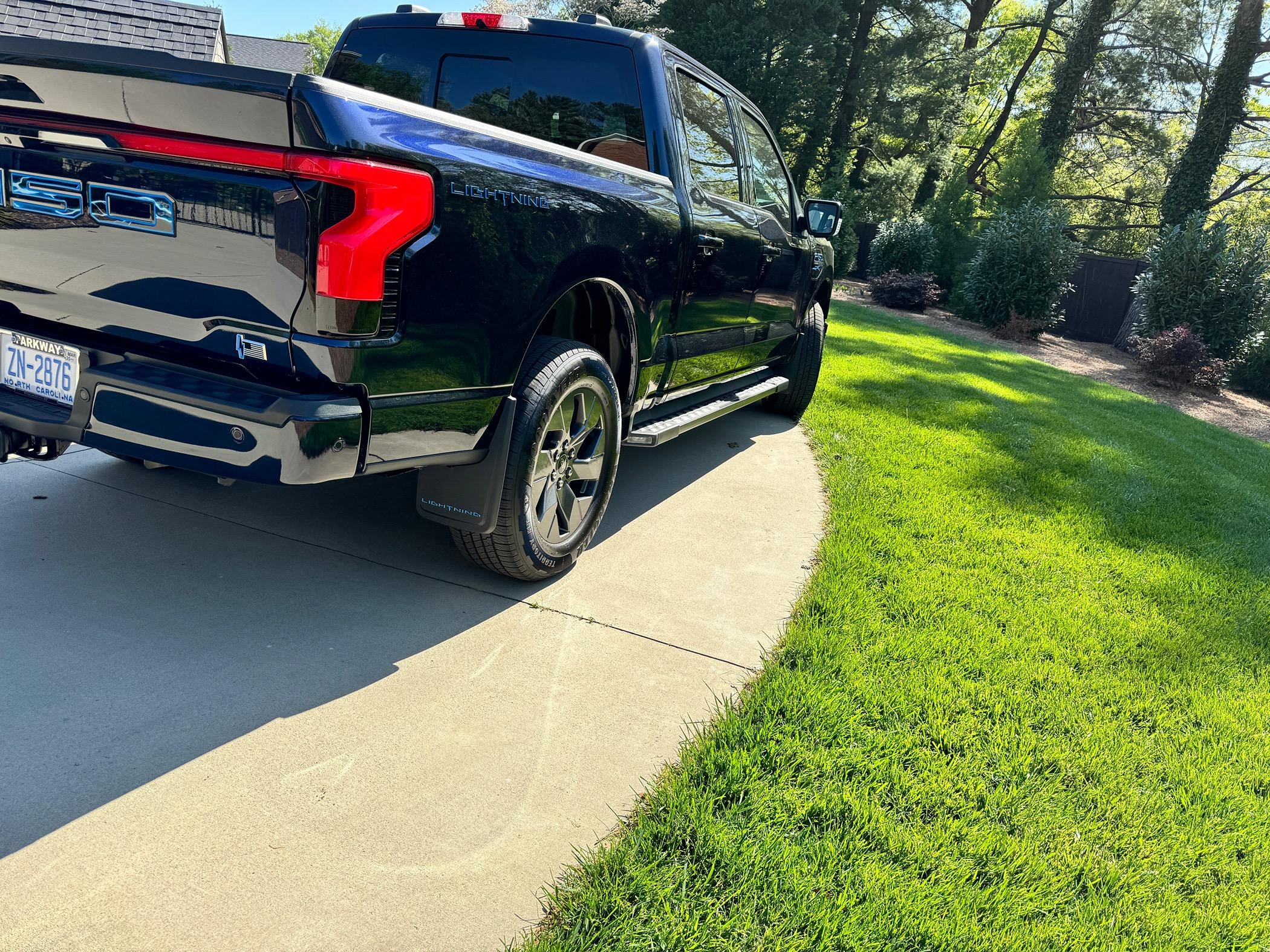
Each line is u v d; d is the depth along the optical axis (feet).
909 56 98.53
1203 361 46.42
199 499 11.71
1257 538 16.69
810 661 9.28
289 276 6.61
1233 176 118.93
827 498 15.08
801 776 7.24
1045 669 9.84
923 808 7.17
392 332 7.17
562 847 6.31
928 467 17.75
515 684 8.35
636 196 10.41
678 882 6.01
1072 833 7.14
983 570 12.64
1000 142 134.21
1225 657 10.94
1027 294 54.24
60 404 7.86
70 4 51.90
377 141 6.64
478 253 7.82
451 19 12.55
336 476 7.15
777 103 87.61
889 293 59.06
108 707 7.22
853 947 5.63
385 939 5.38
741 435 18.98
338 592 9.67
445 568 10.62
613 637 9.47
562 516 10.52
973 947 5.82
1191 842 7.27
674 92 12.28
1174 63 105.40
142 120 6.61
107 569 9.51
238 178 6.56
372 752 7.09
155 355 7.47
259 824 6.16
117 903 5.37
